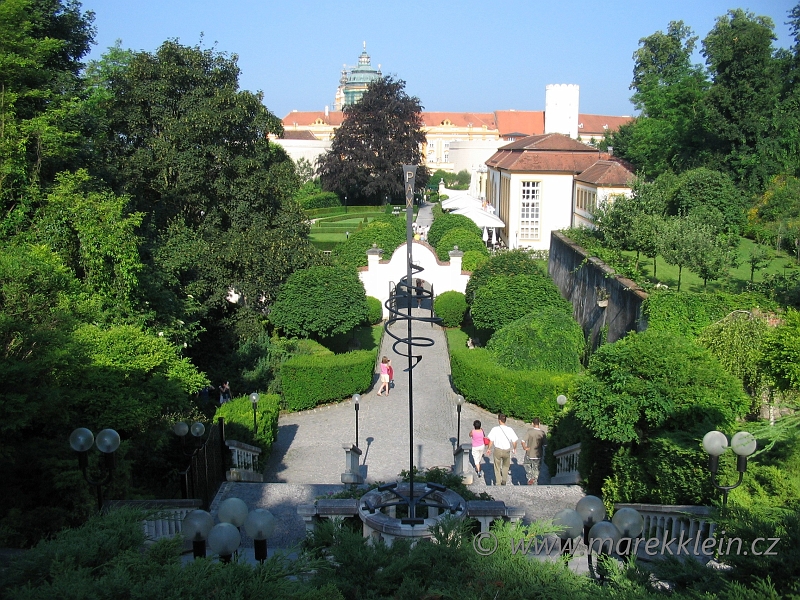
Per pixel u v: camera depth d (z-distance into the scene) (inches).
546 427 796.0
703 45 1398.9
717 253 868.6
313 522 372.2
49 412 427.8
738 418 500.7
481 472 668.1
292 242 1052.5
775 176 1359.5
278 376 881.5
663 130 1620.3
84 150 820.0
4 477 418.9
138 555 250.1
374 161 2945.4
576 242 1156.5
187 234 981.2
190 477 480.7
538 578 249.1
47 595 217.9
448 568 259.3
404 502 362.3
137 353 526.9
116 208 679.1
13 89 699.4
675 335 484.7
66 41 852.6
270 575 232.7
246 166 1036.5
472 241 1534.2
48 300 480.1
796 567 239.3
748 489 380.2
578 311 1034.1
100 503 357.1
